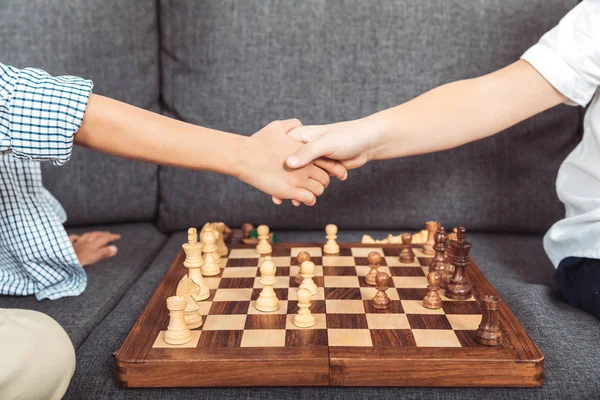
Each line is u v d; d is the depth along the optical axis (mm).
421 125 1387
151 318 1204
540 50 1386
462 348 1083
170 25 1820
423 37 1777
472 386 1062
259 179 1343
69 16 1768
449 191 1809
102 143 1189
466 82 1419
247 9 1780
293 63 1784
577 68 1346
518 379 1053
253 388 1071
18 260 1435
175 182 1831
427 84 1785
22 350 967
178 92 1821
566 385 1077
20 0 1739
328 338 1122
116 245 1751
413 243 1661
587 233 1352
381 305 1252
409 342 1105
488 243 1770
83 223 1858
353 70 1784
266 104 1795
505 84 1390
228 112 1801
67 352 1032
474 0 1774
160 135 1215
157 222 1918
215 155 1282
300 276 1391
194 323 1168
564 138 1794
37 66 1753
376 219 1827
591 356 1154
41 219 1427
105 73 1805
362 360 1047
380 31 1776
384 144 1391
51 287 1434
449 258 1365
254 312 1240
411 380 1056
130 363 1050
